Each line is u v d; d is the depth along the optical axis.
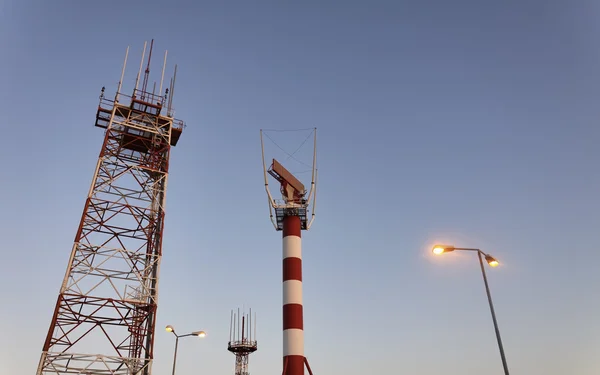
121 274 58.06
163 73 73.94
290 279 60.28
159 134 68.69
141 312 57.62
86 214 59.44
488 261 34.12
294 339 57.00
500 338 31.78
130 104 68.56
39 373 49.66
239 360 88.12
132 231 62.12
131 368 53.50
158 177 67.50
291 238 62.91
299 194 69.06
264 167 67.94
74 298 54.34
